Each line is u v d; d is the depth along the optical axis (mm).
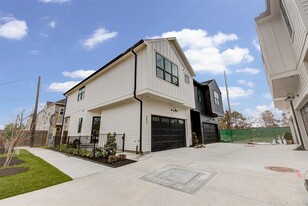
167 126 9859
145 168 4895
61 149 9758
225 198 2703
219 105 16375
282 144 13125
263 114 32094
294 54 6020
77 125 13273
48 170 4812
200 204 2527
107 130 10414
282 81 6797
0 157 7355
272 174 3941
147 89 7531
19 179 3898
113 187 3346
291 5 5016
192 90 12273
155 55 8586
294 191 2865
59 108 22547
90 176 4172
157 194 2957
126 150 8539
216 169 4566
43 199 2779
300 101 7422
